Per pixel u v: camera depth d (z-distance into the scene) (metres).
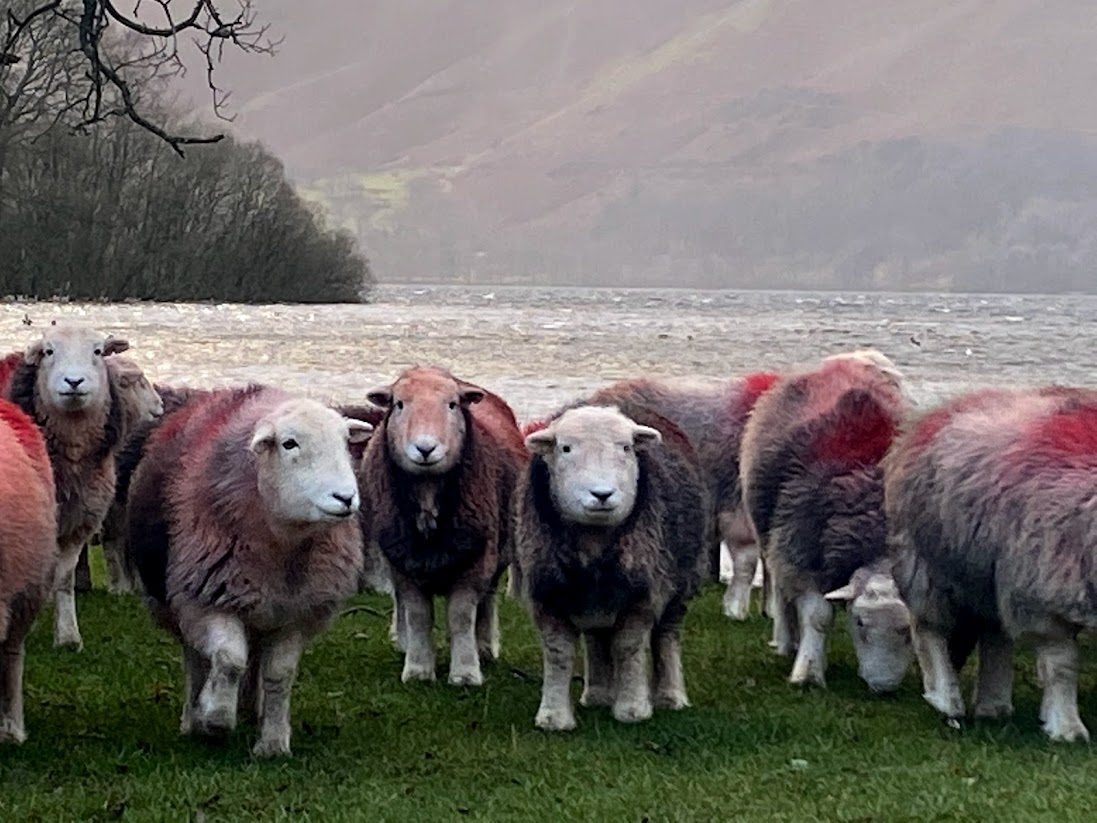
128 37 41.19
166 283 86.94
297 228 95.88
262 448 9.59
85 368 12.89
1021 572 10.45
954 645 11.91
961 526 10.88
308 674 12.74
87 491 13.31
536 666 13.43
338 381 40.19
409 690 12.31
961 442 11.03
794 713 11.52
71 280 82.06
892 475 11.68
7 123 39.22
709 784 9.57
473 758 10.21
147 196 85.50
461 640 12.69
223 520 9.77
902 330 86.06
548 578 10.98
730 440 15.66
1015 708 11.77
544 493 10.98
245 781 9.48
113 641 13.96
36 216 80.69
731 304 160.25
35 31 33.97
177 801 9.07
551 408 33.25
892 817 8.78
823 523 12.57
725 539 15.92
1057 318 117.69
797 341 69.94
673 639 11.93
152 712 11.38
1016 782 9.48
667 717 11.38
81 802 9.06
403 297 177.88
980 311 138.50
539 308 130.75
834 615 12.92
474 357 52.66
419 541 12.43
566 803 9.08
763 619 15.75
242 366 44.84
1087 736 10.64
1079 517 10.22
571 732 10.97
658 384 16.12
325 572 9.98
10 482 9.95
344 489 9.56
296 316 80.69
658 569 11.14
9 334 49.25
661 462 11.51
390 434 12.39
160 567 10.37
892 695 12.23
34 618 10.52
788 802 9.16
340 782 9.60
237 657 9.81
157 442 10.78
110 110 20.14
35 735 10.67
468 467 12.45
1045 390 11.63
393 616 14.86
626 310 127.69
